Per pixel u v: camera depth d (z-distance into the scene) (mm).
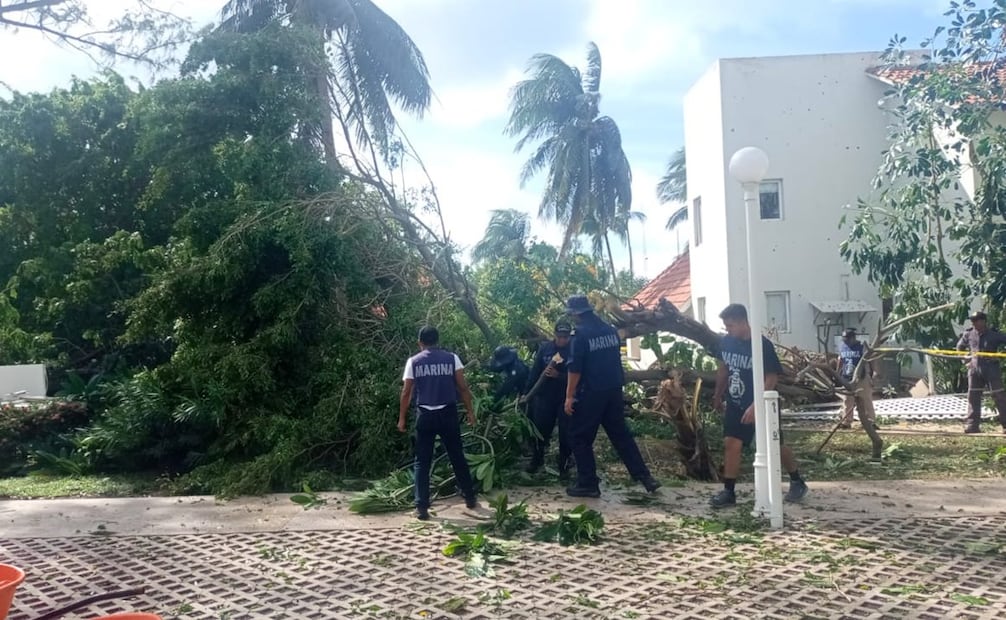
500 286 10773
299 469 8414
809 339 18984
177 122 11047
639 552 5574
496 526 6289
